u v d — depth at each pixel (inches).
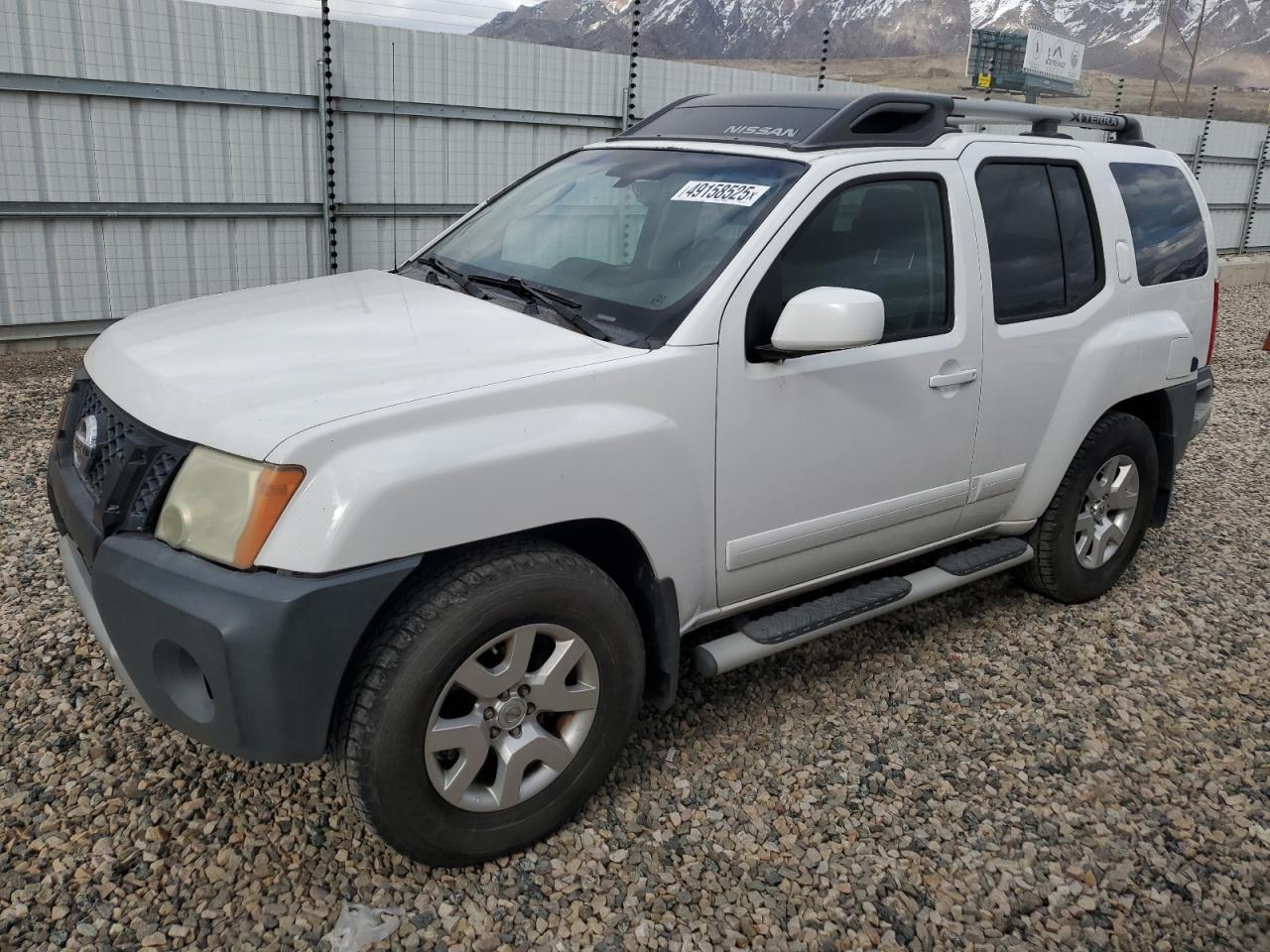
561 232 134.3
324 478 86.1
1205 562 196.4
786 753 126.2
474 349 104.7
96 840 103.1
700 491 110.3
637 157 140.5
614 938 95.7
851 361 121.6
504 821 101.7
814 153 124.2
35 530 176.4
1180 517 222.2
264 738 87.4
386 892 99.0
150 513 92.0
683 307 110.3
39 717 122.6
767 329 114.0
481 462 91.8
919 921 100.9
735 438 112.2
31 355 315.3
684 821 112.3
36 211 310.0
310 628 85.0
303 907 96.6
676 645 112.1
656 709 133.6
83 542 98.1
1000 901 104.0
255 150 344.5
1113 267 160.4
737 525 115.7
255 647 83.8
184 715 90.7
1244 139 715.4
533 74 394.9
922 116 140.4
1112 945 99.7
